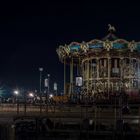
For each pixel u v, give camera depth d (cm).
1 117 3091
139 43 4609
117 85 4769
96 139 2844
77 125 2972
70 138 2927
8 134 2833
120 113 2809
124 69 4831
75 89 5059
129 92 3938
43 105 3400
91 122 2933
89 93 4591
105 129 2842
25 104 3219
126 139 2767
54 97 4756
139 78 4922
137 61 4969
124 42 4559
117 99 3812
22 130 3102
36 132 3027
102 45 4603
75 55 5038
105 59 4841
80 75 5438
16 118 3045
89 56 4966
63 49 4919
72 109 3338
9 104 3903
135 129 2786
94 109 3073
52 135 2992
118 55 4825
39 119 3033
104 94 4166
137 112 3127
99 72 4853
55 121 3039
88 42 4647
